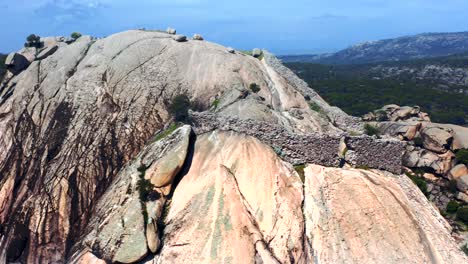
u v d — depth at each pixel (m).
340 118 50.56
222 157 38.91
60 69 49.91
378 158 42.94
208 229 35.03
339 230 36.47
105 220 37.56
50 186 41.44
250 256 33.81
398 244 36.78
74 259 36.88
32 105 47.12
